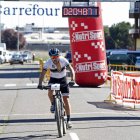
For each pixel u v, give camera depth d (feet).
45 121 49.11
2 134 41.32
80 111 57.62
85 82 97.86
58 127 38.91
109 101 68.90
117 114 54.85
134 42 240.32
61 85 40.50
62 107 39.91
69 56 165.89
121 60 149.69
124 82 63.82
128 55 150.61
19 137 39.68
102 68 97.35
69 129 43.37
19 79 127.34
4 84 108.27
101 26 97.25
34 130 43.29
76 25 96.99
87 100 71.41
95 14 92.73
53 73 40.57
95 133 41.34
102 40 97.35
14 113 56.08
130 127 44.80
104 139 38.34
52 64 40.16
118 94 66.03
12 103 67.26
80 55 97.19
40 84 39.81
